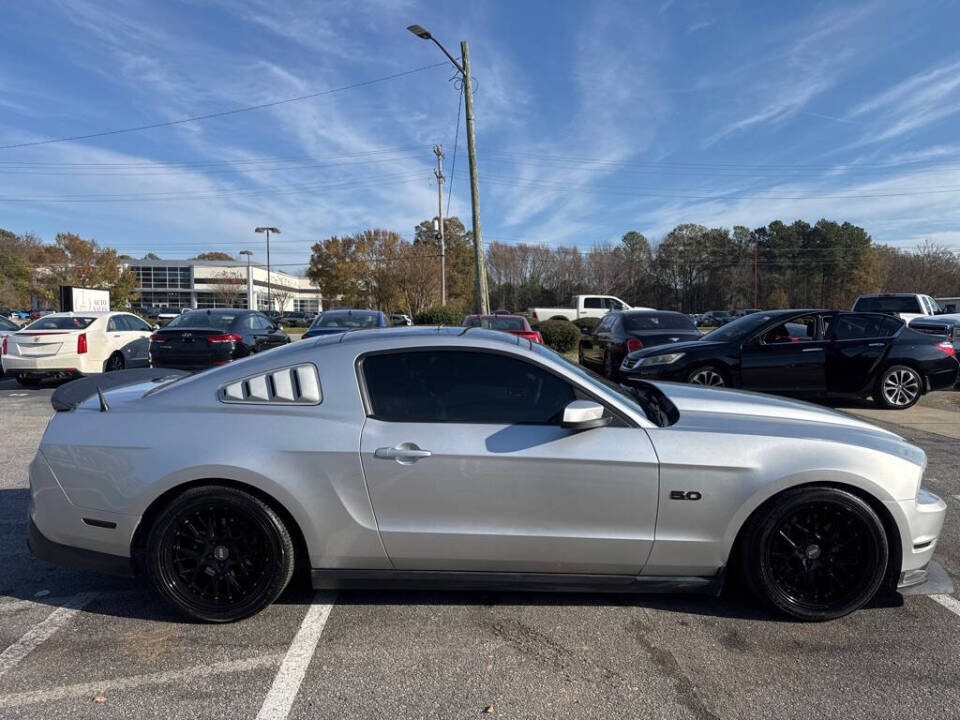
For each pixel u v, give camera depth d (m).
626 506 2.90
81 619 3.05
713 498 2.90
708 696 2.44
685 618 3.05
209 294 85.31
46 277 46.16
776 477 2.89
